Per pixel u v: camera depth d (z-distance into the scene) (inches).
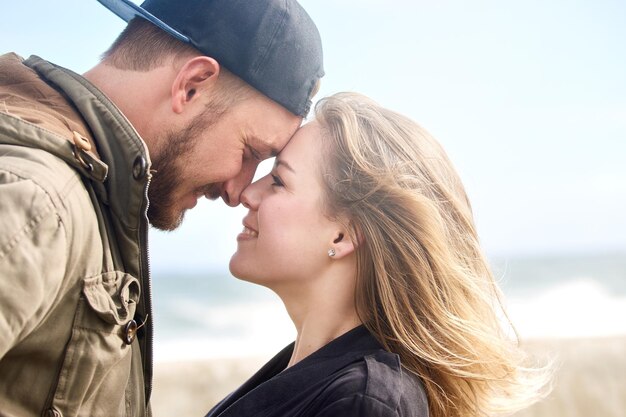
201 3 74.8
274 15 76.4
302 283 77.2
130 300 67.2
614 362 268.4
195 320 764.6
